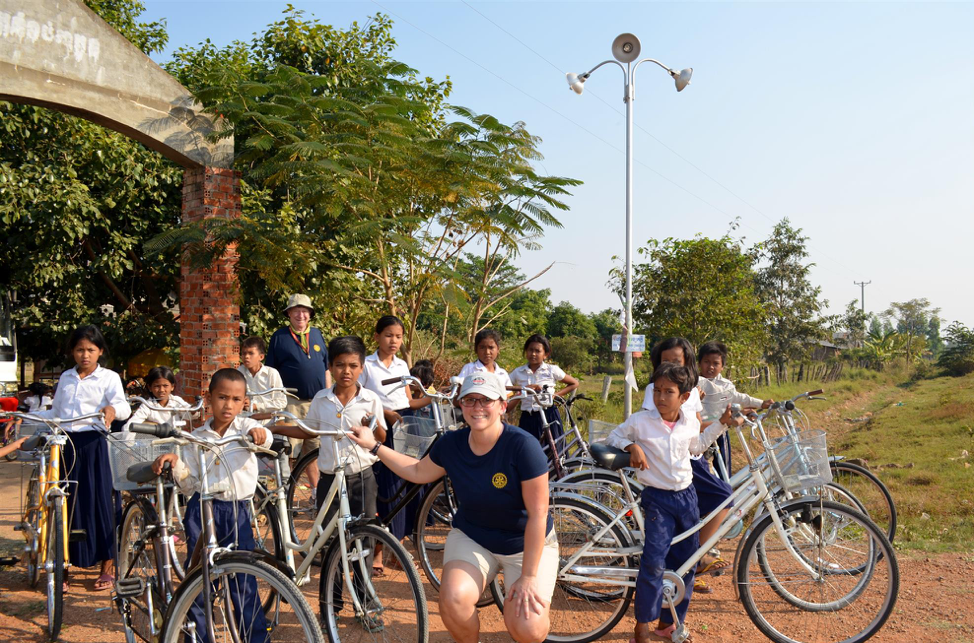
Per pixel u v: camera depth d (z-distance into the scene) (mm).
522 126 9586
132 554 3631
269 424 3855
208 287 7469
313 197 8086
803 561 3906
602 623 3975
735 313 13688
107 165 10727
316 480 4938
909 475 8414
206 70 12273
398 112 9125
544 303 38812
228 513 3305
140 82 6953
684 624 3895
